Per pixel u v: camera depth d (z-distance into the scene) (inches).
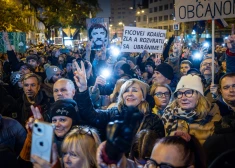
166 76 202.7
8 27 814.5
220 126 120.1
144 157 107.9
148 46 320.2
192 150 80.7
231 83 142.5
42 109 197.0
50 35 1658.5
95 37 391.9
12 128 147.3
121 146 65.0
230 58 184.5
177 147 78.1
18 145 148.2
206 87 218.8
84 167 104.7
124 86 150.8
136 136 111.4
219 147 115.6
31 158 75.2
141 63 399.5
